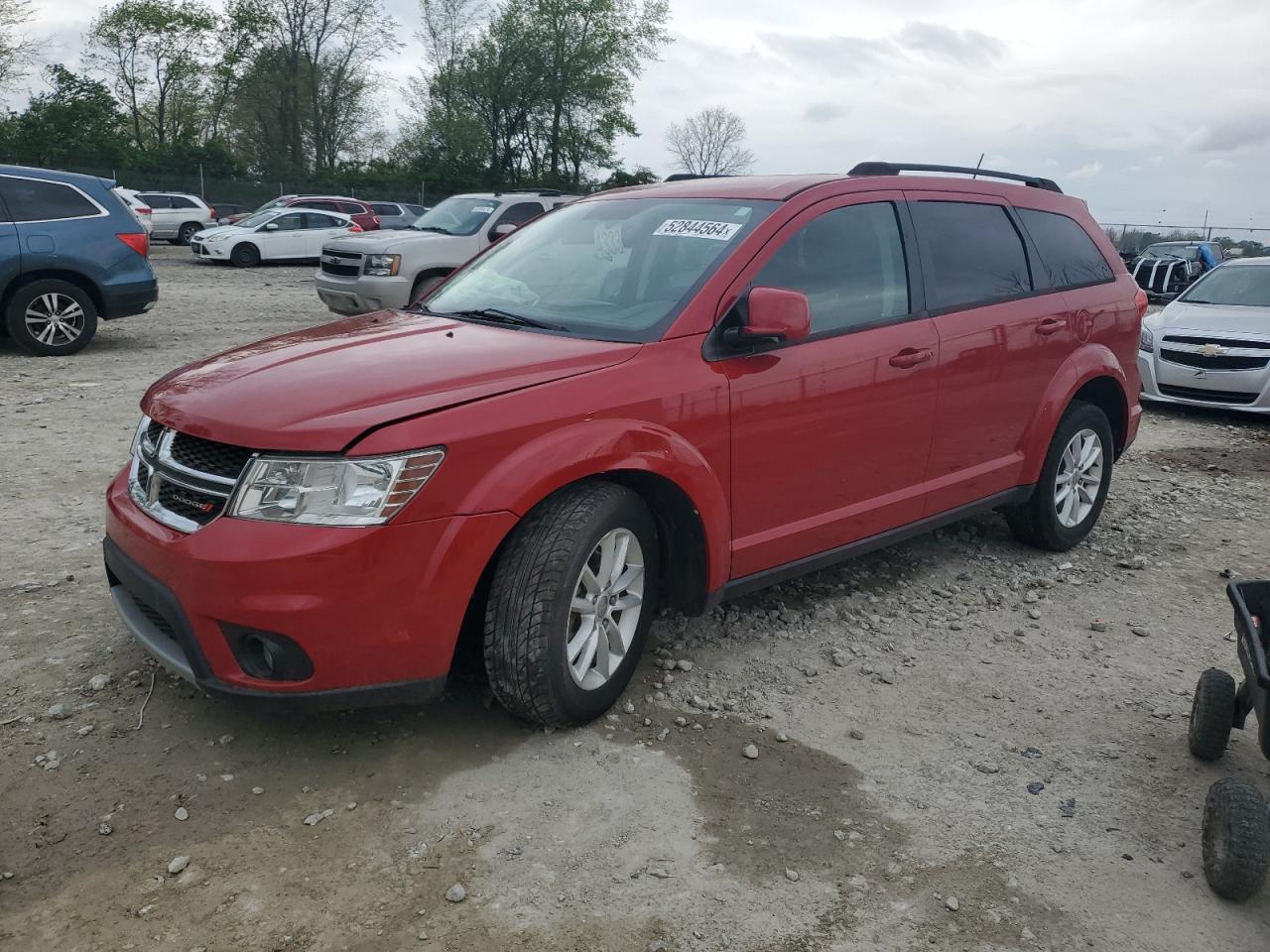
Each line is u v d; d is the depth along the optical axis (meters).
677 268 3.83
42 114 45.44
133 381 8.95
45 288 10.00
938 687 3.86
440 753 3.22
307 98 55.16
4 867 2.65
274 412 2.93
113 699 3.46
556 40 52.50
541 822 2.91
